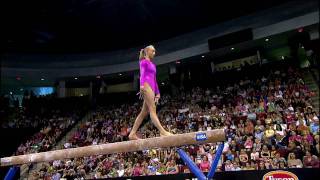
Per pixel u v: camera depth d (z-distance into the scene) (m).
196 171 4.09
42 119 23.30
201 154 11.80
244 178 8.91
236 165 10.84
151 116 4.45
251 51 22.27
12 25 21.47
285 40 20.53
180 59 22.84
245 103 16.33
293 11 19.16
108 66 25.50
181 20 22.36
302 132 11.77
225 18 21.70
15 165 5.75
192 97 20.39
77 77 25.98
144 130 17.31
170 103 20.91
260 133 12.51
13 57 24.78
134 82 25.64
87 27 22.80
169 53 23.41
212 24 22.36
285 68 19.48
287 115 13.31
